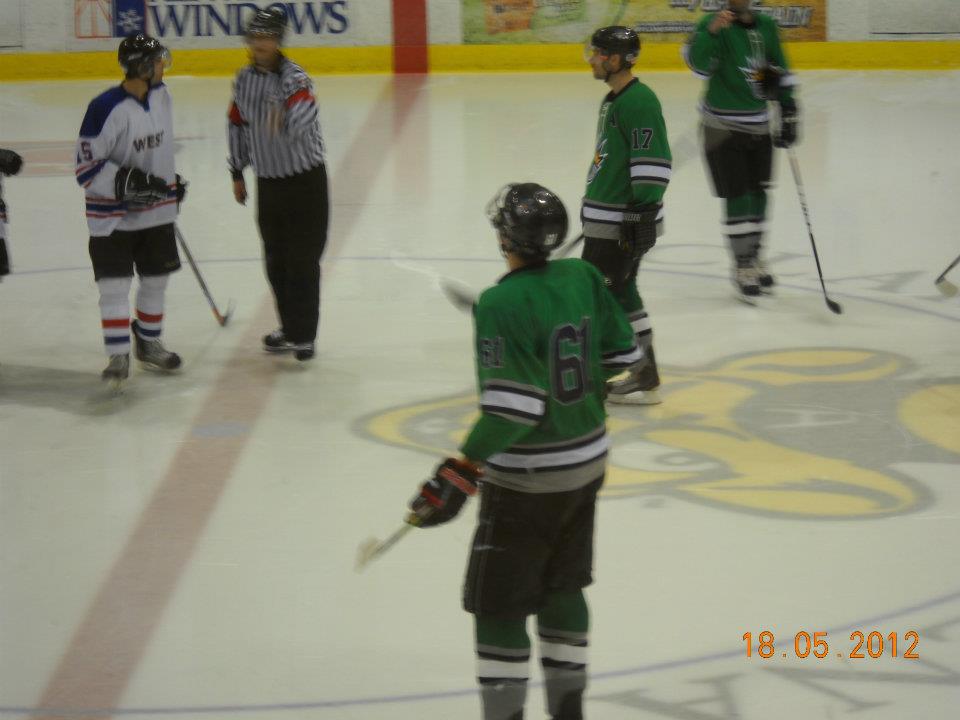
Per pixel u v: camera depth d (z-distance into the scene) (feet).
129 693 22.67
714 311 47.85
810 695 22.08
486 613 19.90
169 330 46.11
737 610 25.23
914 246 56.44
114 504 31.12
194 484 32.22
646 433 35.45
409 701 22.25
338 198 68.03
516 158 77.41
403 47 115.85
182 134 87.45
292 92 38.75
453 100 100.27
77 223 63.57
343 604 25.85
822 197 66.23
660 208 35.45
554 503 19.71
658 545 28.22
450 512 19.01
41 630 25.05
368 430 35.94
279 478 32.55
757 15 47.55
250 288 51.65
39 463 33.81
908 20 111.75
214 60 115.34
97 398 38.91
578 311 19.49
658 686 22.49
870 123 86.43
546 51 115.44
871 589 26.02
